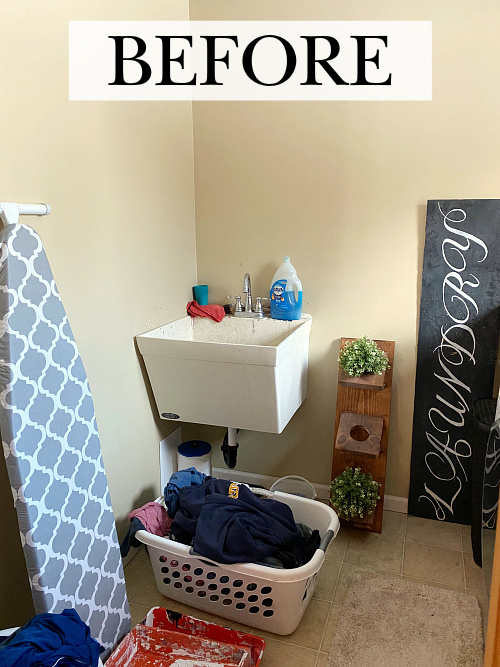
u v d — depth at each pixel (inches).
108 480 80.9
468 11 82.6
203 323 103.7
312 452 105.3
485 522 68.9
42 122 63.1
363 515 92.2
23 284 56.0
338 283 97.4
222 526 71.3
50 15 63.4
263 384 81.8
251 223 100.7
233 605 72.7
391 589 79.1
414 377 95.9
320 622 73.6
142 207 85.1
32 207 59.6
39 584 55.1
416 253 92.0
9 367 53.2
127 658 65.2
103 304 76.7
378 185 92.0
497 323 88.8
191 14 96.2
